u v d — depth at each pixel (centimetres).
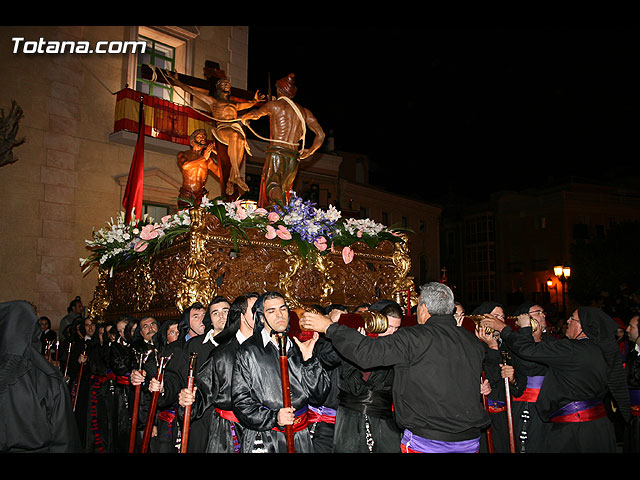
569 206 4072
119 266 866
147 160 1505
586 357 443
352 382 447
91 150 1421
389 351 338
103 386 709
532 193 4431
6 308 376
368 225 791
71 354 816
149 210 1507
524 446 515
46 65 1373
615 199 4206
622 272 3141
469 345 356
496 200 4500
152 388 436
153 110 1484
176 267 670
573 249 3397
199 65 1639
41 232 1327
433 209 3806
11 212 1291
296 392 404
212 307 504
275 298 381
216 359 424
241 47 1744
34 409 362
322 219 736
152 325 612
